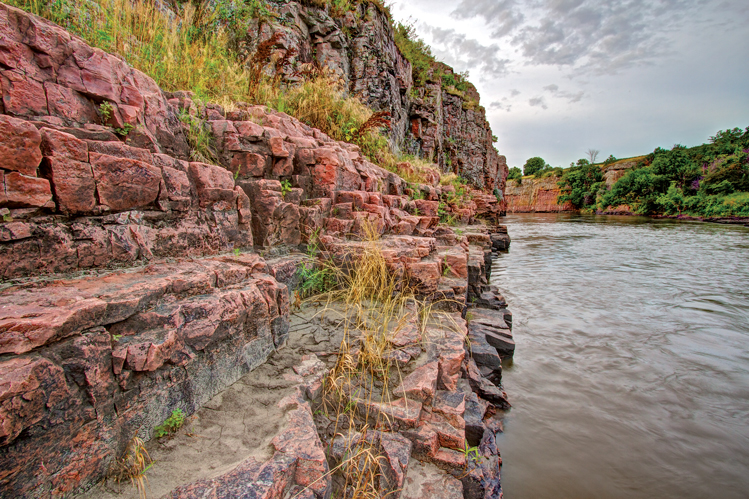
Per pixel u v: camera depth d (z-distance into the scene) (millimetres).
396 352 3354
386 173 7969
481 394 4602
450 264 5773
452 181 18531
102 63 2973
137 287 2303
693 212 43625
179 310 2346
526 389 5285
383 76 14320
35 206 2219
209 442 2209
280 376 2922
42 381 1622
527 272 13664
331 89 8727
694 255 17375
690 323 8195
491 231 20469
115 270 2646
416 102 20594
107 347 1942
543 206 81875
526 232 29875
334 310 4258
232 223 3803
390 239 5555
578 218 50062
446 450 2697
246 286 3012
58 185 2320
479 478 2580
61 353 1750
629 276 12906
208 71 5824
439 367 3334
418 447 2662
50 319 1719
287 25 10398
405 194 9211
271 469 1957
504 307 7699
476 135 37031
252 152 4480
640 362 6238
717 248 19469
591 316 8641
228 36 8227
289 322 3824
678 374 5840
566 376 5715
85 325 1879
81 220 2508
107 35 4227
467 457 2715
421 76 23266
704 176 47750
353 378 3090
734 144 52344
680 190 48031
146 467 1979
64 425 1728
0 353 1564
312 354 3287
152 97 3500
